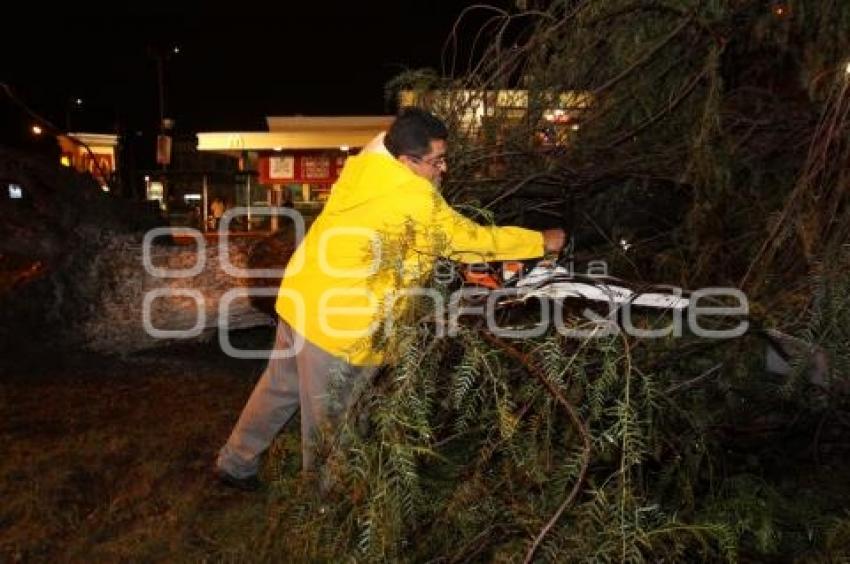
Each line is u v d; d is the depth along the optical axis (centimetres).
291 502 251
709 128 336
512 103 396
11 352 579
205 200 1694
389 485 209
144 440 415
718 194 343
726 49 378
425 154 273
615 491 202
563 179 384
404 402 215
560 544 202
